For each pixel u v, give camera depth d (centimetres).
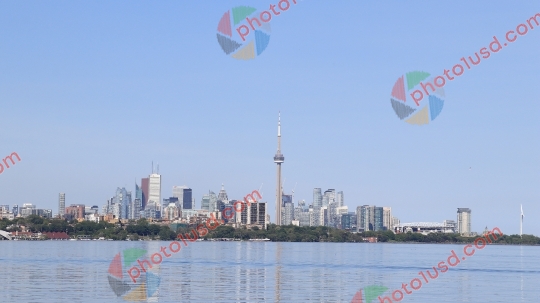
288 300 11006
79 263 19550
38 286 12475
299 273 16750
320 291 12331
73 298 10769
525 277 16338
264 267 18925
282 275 15988
